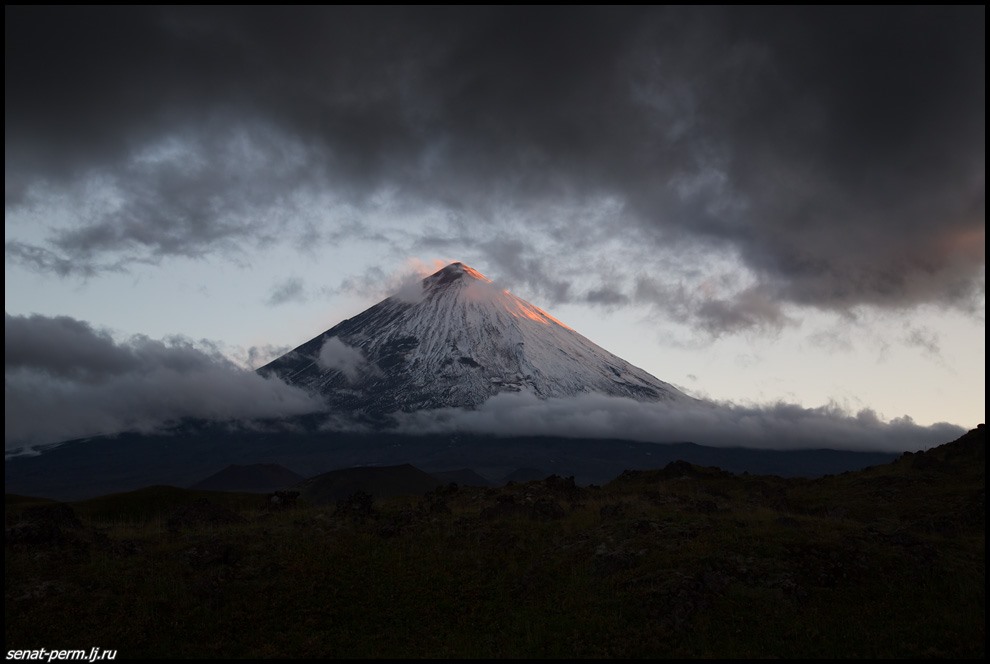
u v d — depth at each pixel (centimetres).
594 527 3566
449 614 2873
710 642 2517
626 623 2647
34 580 2777
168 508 4916
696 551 3064
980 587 2858
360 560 3225
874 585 2878
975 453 4734
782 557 3005
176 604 2745
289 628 2711
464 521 3728
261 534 3434
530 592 2981
